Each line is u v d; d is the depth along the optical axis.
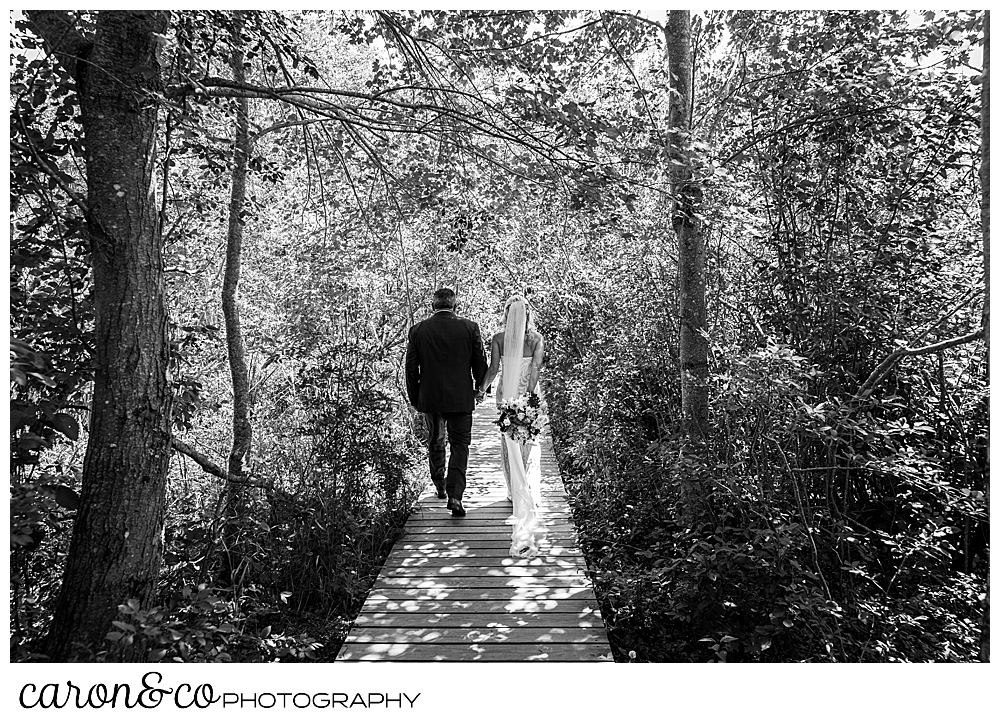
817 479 3.91
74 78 2.83
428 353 5.72
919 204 4.25
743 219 4.23
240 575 3.96
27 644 2.83
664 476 4.66
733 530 3.53
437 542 5.13
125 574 2.71
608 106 4.96
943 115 4.02
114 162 2.77
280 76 4.96
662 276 5.29
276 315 6.59
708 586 3.40
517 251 7.16
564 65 4.46
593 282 7.32
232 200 5.15
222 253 6.76
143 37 2.80
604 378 5.93
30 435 2.56
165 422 2.89
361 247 5.61
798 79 4.22
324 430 4.80
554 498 6.38
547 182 3.94
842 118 4.02
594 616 3.85
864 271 4.09
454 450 5.80
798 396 3.42
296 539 4.28
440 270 7.94
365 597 4.26
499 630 3.67
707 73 5.25
